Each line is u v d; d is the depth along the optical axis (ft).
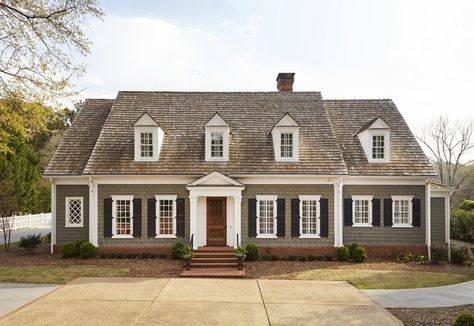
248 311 41.09
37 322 37.01
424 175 74.54
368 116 86.53
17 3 56.13
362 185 75.77
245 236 73.05
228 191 71.36
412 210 75.51
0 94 60.59
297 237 73.36
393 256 73.31
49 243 90.12
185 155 75.20
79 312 40.11
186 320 38.09
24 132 65.46
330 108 88.48
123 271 60.29
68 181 75.56
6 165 125.39
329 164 73.82
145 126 74.33
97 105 88.12
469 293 49.44
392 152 78.43
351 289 50.67
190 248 69.56
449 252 71.05
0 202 85.20
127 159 74.08
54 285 51.44
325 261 69.72
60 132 183.11
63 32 59.11
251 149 76.48
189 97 86.12
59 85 63.16
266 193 73.67
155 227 72.95
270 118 82.17
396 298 46.75
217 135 75.77
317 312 40.96
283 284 53.26
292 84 93.30
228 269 62.18
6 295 46.34
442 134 165.27
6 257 72.02
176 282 53.78
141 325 36.52
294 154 74.64
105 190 73.10
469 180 170.09
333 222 73.56
